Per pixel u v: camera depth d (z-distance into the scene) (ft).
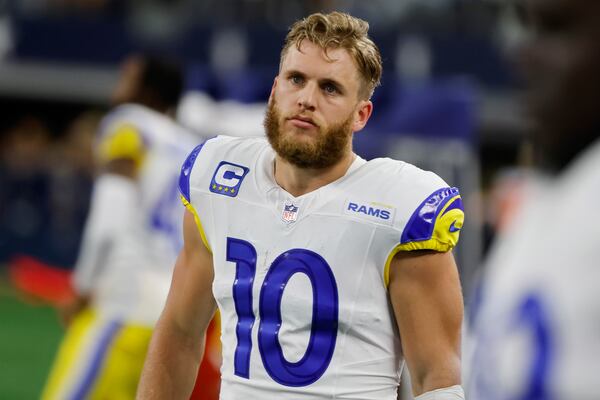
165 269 56.90
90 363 55.83
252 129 69.62
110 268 56.44
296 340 34.45
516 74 19.12
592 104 16.63
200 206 36.76
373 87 35.81
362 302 34.22
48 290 72.49
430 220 33.86
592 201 16.25
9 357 117.29
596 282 16.03
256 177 36.24
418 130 73.67
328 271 34.27
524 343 17.04
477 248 78.48
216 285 36.06
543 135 17.10
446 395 33.73
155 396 37.45
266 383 34.78
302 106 34.30
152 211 56.75
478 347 19.12
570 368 16.25
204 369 55.06
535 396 16.72
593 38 16.48
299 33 35.09
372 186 34.83
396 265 34.19
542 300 16.81
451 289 34.32
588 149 16.92
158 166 57.06
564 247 16.48
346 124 34.83
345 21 35.01
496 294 18.34
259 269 35.06
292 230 34.91
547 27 16.92
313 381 34.32
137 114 57.88
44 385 102.58
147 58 58.90
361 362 34.37
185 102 71.92
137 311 55.88
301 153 34.37
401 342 34.94
